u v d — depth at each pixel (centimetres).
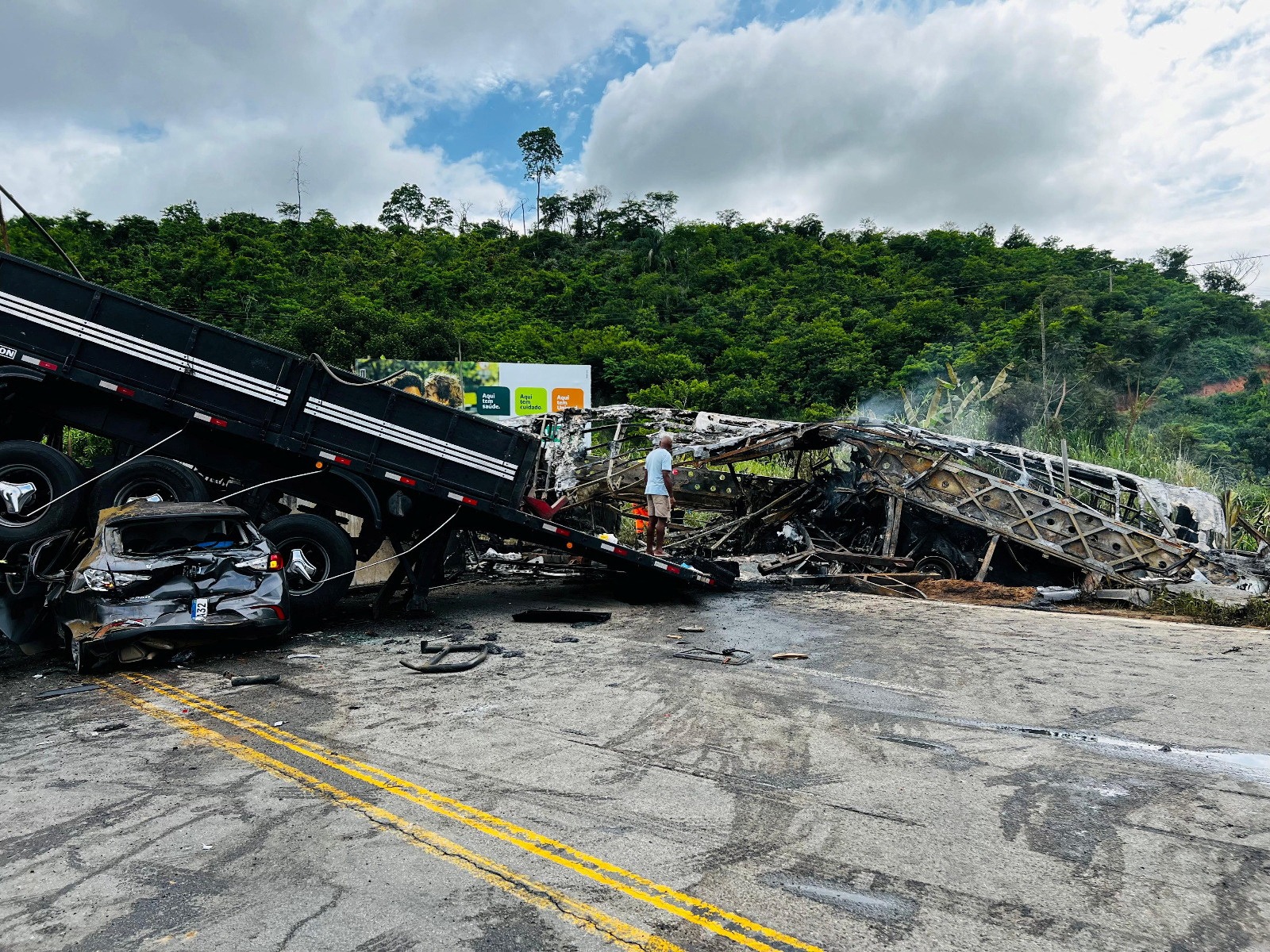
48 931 304
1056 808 407
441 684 671
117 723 575
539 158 13500
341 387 964
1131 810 402
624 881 338
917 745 507
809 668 716
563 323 7300
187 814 412
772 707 596
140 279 5934
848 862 352
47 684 704
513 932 299
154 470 918
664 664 736
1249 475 2269
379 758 493
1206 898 316
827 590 1202
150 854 369
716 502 1514
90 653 716
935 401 2716
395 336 4678
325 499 1020
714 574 1146
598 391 5828
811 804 417
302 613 920
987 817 397
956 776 453
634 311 7500
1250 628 891
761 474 1795
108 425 956
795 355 5881
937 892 325
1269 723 537
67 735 552
